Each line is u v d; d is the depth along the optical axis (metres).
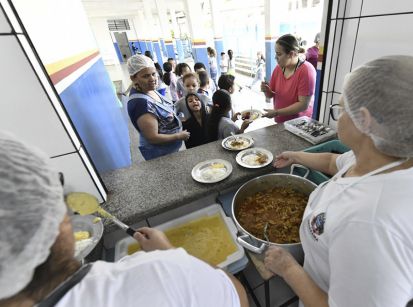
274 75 2.02
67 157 0.84
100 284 0.31
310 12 5.75
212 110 1.75
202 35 7.10
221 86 2.28
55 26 1.44
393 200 0.41
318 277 0.62
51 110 0.75
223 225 0.99
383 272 0.39
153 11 12.01
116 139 2.43
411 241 0.38
